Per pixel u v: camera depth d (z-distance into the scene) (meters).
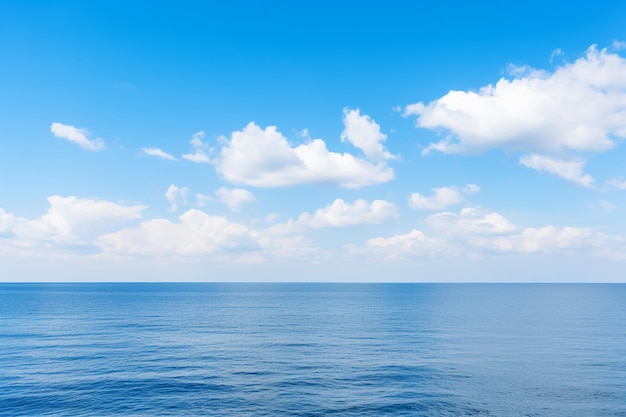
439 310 126.50
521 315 109.38
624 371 44.88
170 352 55.81
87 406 34.38
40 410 33.53
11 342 63.28
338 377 42.91
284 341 65.25
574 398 36.25
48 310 123.56
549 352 55.38
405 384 40.41
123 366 47.38
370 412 33.22
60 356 52.62
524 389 38.69
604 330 77.38
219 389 38.91
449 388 39.12
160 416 32.38
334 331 76.88
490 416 32.44
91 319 97.81
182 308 134.88
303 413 33.06
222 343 63.28
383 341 65.00
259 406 34.53
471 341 64.44
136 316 105.94
